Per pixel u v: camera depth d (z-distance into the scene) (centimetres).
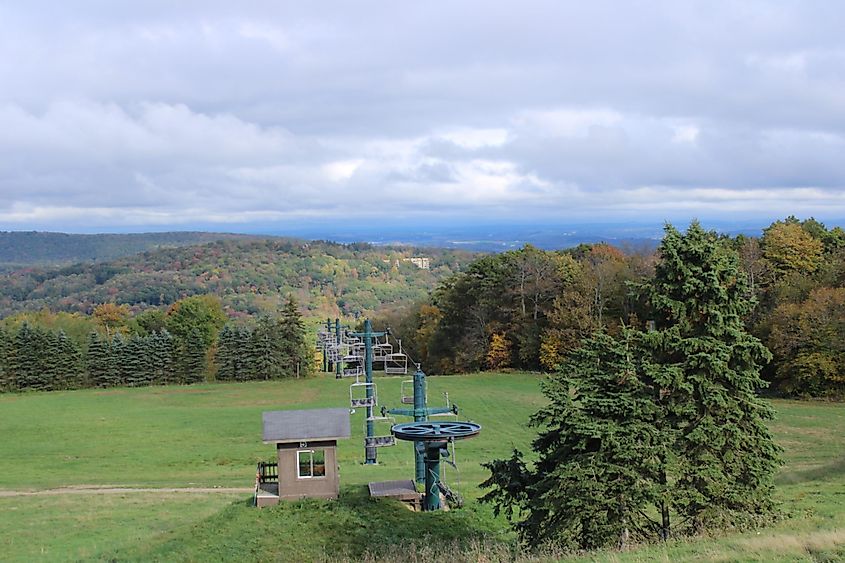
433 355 11675
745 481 2066
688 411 2039
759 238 9150
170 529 3058
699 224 2147
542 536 2064
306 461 3083
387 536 2673
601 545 1936
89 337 11312
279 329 11519
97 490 4212
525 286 10238
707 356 2038
